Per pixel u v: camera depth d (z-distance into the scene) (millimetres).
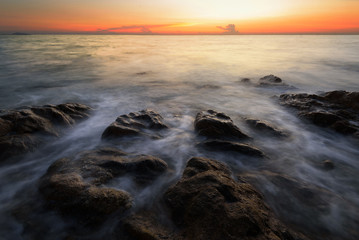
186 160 5062
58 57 29141
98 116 7965
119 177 3967
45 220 3172
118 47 56750
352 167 4953
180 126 6996
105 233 2979
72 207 3162
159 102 10227
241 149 5281
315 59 27781
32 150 5109
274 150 5609
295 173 4656
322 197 3857
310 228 3217
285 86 12953
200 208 2920
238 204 2928
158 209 3379
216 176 3502
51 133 5840
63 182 3451
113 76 16875
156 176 4223
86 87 13141
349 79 15938
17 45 53906
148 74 17859
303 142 6062
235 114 8500
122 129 5887
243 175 4441
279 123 7520
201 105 9773
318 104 8172
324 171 4762
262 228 2688
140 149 5430
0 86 12984
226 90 12625
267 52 40094
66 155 5230
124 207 3309
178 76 17141
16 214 3299
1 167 4539
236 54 36062
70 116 7012
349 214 3484
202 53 38312
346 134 6293
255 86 13422
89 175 3762
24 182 4180
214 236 2549
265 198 3773
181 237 2734
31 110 6211
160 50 46406
